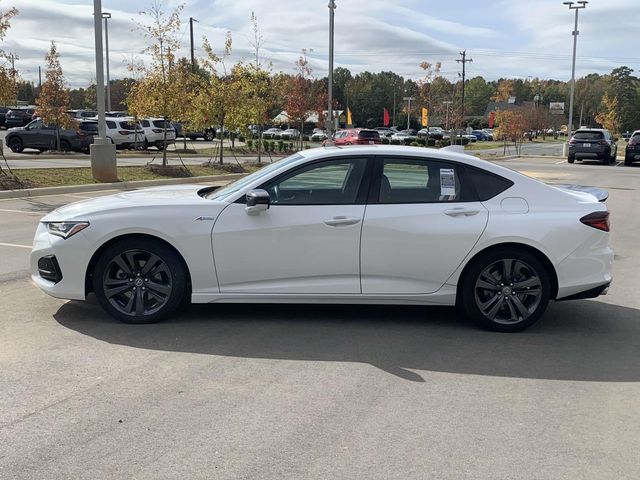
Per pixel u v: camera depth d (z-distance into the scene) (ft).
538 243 16.90
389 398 12.94
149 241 16.90
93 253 16.80
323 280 17.04
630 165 101.09
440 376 14.21
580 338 17.13
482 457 10.61
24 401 12.40
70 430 11.27
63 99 87.51
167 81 64.23
